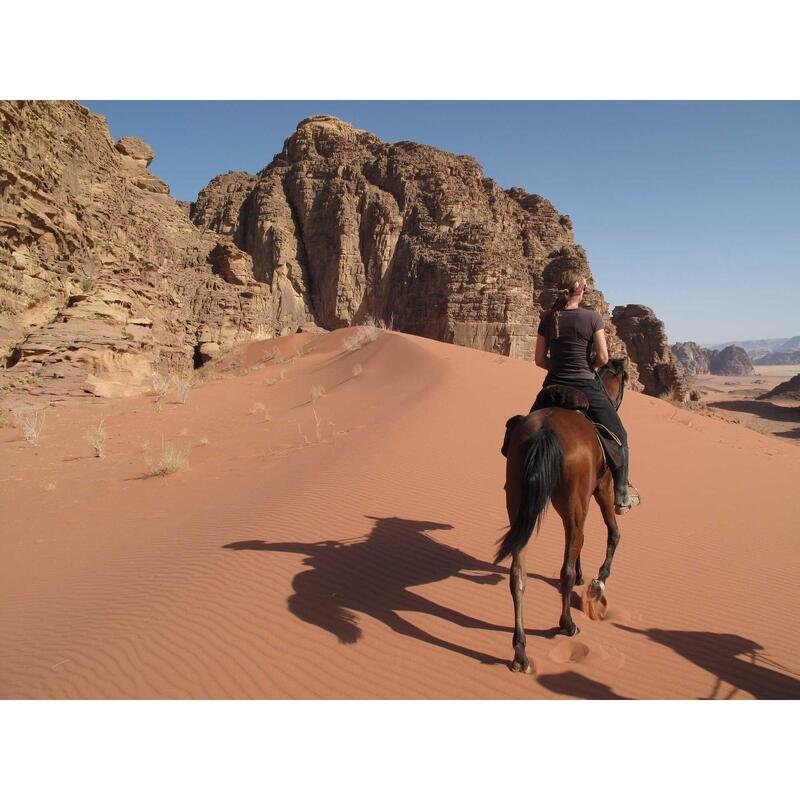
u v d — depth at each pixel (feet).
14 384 81.20
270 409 78.89
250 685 13.91
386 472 31.94
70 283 119.96
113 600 19.47
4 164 103.24
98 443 50.72
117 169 181.57
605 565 18.71
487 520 25.77
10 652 16.51
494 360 98.78
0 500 36.50
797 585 21.21
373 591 18.78
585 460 15.89
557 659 15.49
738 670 15.35
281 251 361.10
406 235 364.17
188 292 244.63
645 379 336.49
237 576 19.66
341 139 406.41
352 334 167.53
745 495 35.24
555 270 335.06
